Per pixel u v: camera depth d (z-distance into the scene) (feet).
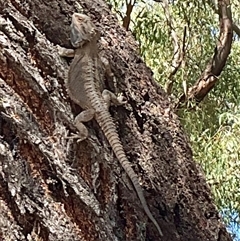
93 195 7.57
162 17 24.54
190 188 9.00
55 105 8.08
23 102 7.73
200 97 23.22
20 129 7.38
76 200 7.39
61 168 7.48
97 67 9.32
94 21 10.10
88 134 8.03
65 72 8.66
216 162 20.22
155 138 9.05
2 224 6.77
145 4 23.39
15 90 7.80
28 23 8.45
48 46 8.58
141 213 7.93
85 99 8.69
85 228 7.40
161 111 9.49
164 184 8.66
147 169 8.59
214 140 20.66
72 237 7.14
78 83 8.84
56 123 7.97
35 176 7.31
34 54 8.35
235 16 27.17
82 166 7.81
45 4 9.25
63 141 7.84
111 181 7.88
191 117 21.93
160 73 22.89
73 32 9.34
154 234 8.05
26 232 6.94
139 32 22.81
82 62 9.14
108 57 9.61
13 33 8.14
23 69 7.86
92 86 8.95
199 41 24.44
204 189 9.25
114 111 9.04
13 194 6.98
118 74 9.52
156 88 9.84
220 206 20.35
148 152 8.79
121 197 7.90
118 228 7.70
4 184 7.02
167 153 9.02
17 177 7.11
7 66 7.80
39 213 7.04
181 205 8.65
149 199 8.38
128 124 8.98
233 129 20.75
